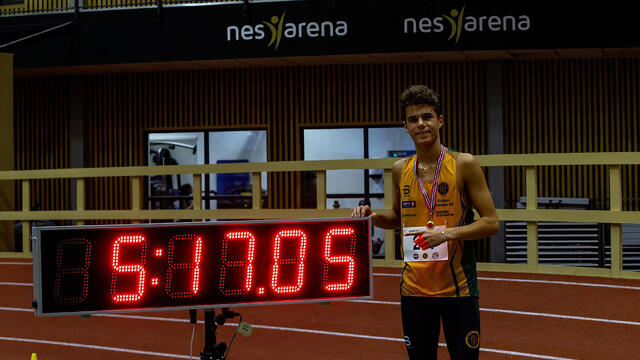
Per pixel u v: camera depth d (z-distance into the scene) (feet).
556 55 41.88
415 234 11.50
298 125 47.39
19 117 50.98
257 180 33.06
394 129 46.60
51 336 22.52
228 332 21.95
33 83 50.85
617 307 23.29
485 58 43.47
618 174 27.78
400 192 12.22
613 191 27.86
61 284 12.35
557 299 24.64
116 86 49.75
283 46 40.93
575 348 19.11
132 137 49.60
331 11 40.32
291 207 47.47
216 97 48.49
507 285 27.17
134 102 49.52
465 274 11.43
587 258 39.86
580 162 27.86
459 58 43.29
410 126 11.60
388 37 39.81
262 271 12.96
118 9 42.70
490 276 29.07
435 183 11.59
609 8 37.70
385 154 46.75
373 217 13.21
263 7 41.01
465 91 45.19
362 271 13.21
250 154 48.44
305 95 47.42
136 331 22.76
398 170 12.37
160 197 49.42
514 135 44.96
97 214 36.94
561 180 44.70
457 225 11.52
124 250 12.61
